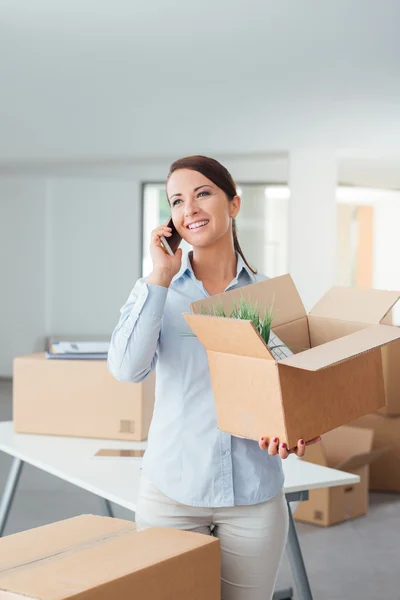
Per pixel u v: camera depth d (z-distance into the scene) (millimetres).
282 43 4367
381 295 1504
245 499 1479
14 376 2725
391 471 4055
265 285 1541
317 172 6238
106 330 8172
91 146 6562
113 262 8102
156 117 5738
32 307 8250
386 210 8797
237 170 7305
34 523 3533
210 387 1497
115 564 1237
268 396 1319
